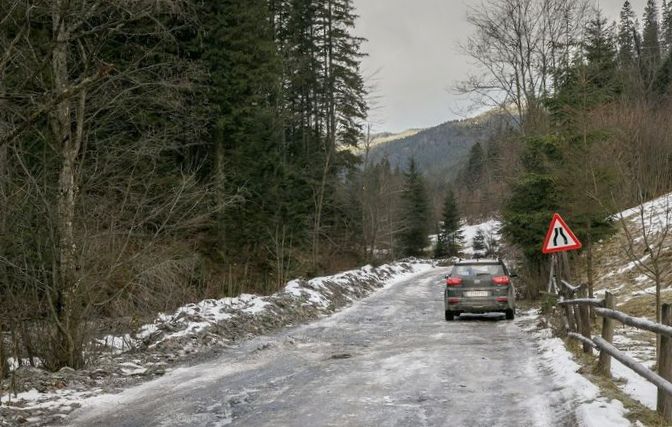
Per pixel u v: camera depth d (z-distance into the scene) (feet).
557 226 41.24
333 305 70.54
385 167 158.20
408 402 23.34
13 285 31.94
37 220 31.73
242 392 26.02
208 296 60.44
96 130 35.99
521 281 73.92
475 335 43.27
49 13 30.04
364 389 25.90
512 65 79.30
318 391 25.76
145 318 43.47
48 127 32.12
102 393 26.66
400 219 193.06
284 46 113.60
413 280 130.00
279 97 102.78
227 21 76.48
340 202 128.16
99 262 34.14
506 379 27.20
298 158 117.39
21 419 21.93
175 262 47.29
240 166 81.20
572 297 35.27
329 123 128.06
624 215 85.30
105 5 32.86
